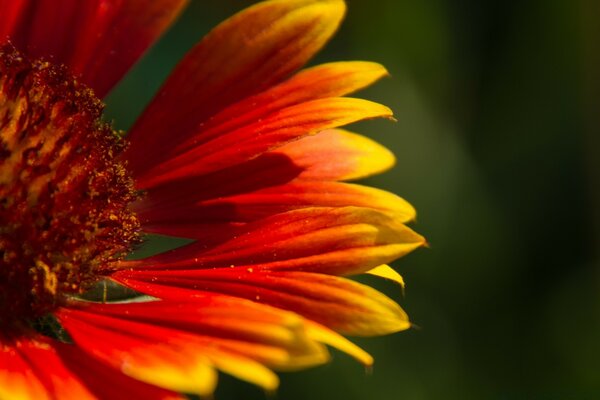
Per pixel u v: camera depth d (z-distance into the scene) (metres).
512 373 0.27
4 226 0.21
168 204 0.23
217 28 0.23
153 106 0.23
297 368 0.19
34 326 0.21
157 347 0.20
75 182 0.22
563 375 0.27
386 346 0.27
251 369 0.19
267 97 0.23
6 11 0.23
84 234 0.22
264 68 0.23
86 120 0.22
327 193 0.22
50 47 0.23
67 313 0.21
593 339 0.27
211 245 0.22
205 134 0.23
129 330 0.20
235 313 0.20
